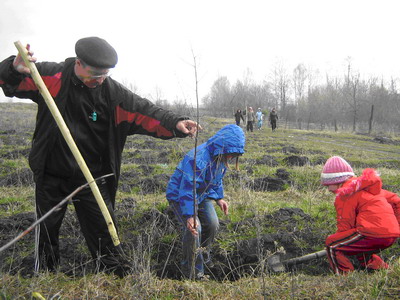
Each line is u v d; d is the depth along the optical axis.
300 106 49.59
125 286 2.97
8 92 2.98
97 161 3.30
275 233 4.95
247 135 21.44
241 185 6.58
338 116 43.41
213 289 3.14
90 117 3.14
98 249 3.40
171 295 2.96
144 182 7.26
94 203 3.29
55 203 3.22
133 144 13.71
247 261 4.56
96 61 2.87
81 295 2.87
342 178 3.75
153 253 4.66
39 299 2.65
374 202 3.51
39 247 3.27
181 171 3.72
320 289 2.98
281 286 3.09
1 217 5.47
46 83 2.99
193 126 3.43
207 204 3.88
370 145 18.28
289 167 9.77
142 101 3.33
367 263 3.69
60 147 3.07
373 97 41.69
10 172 8.16
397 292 2.82
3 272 3.23
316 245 4.79
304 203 6.30
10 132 16.53
